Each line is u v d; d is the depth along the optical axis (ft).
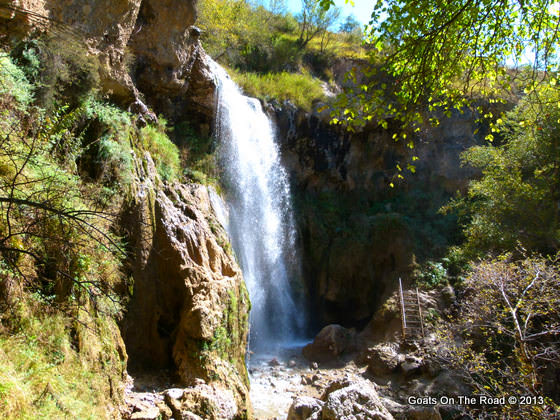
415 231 63.77
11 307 15.20
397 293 54.90
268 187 61.11
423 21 19.72
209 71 50.90
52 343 16.71
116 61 31.96
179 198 36.14
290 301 59.21
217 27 71.31
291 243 62.39
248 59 80.64
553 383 33.35
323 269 63.72
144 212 29.55
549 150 43.21
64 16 25.80
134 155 30.83
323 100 70.38
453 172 70.49
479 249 49.85
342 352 49.08
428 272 56.75
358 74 85.51
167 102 48.08
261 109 63.52
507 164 46.83
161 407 22.95
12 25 21.95
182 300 30.22
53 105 24.14
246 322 35.29
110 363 21.11
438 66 20.53
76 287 17.99
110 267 21.98
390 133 72.59
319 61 88.69
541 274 29.94
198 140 50.96
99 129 28.25
